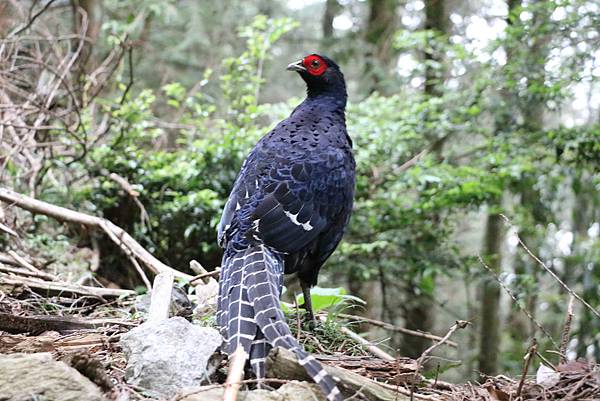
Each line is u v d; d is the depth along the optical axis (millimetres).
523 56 9938
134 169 9008
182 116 10445
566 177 11164
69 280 6969
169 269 6184
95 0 12383
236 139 8992
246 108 9609
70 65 8750
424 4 13922
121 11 14109
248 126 9562
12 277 6012
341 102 5793
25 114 8938
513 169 9633
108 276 8562
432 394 4168
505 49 10219
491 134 10727
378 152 9992
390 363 4500
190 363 3936
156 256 9078
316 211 4992
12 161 8906
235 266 4395
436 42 10766
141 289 7141
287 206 4855
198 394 3596
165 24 14508
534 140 10211
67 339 4723
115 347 4539
